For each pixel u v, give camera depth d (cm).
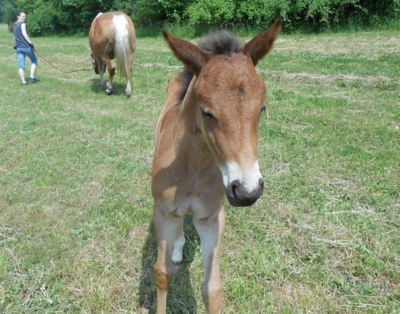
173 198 95
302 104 269
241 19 682
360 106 260
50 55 639
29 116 278
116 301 117
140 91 346
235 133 72
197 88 77
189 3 795
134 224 150
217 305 97
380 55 405
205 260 99
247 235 141
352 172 178
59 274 126
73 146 221
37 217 156
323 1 574
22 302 115
